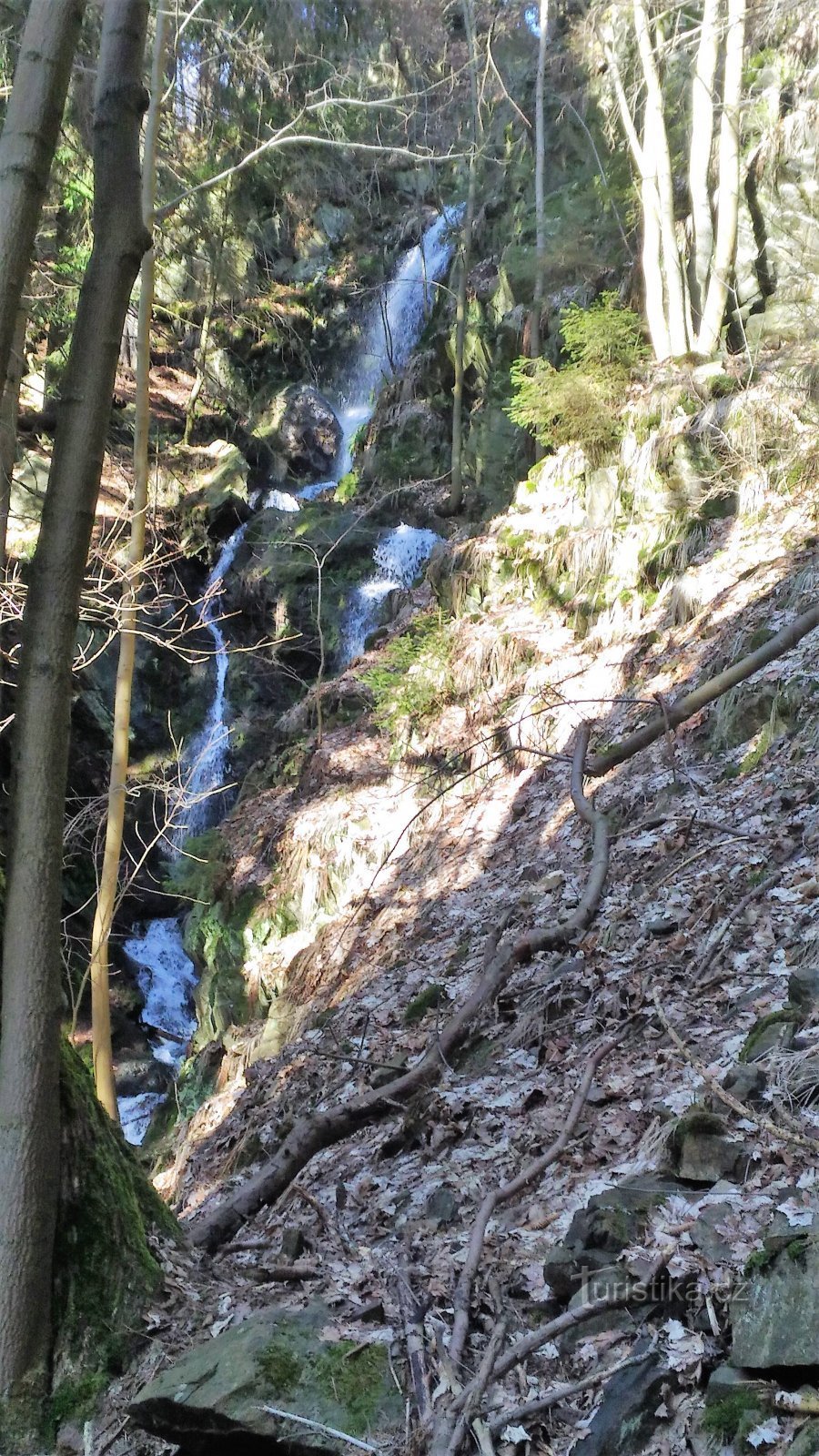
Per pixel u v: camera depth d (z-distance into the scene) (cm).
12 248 362
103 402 374
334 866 1180
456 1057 608
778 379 1155
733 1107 350
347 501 2033
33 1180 350
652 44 1609
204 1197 718
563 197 1858
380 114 2092
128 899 1625
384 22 1916
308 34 1786
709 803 761
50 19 368
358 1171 540
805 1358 249
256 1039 1086
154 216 958
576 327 1332
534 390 1312
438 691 1277
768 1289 270
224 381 2516
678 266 1377
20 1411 339
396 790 1231
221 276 2286
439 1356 306
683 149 1599
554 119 2086
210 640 1861
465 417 2011
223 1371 310
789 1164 336
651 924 627
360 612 1770
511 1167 449
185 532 1958
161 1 998
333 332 2695
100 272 372
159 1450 316
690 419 1205
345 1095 695
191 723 1781
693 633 1002
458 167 2253
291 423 2430
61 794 369
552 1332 297
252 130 1922
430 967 837
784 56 1488
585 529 1268
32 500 1631
